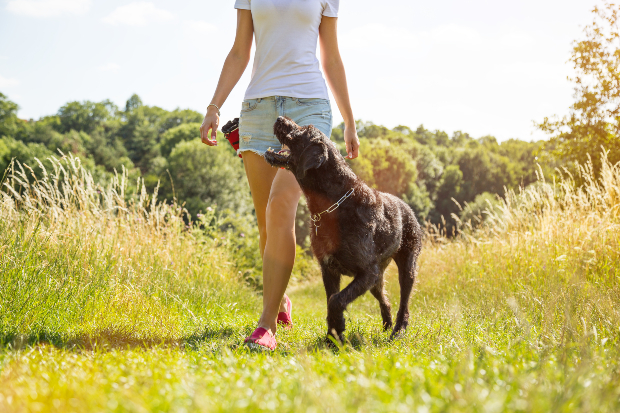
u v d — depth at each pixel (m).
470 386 1.43
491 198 41.72
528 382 1.51
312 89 3.51
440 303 5.59
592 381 1.56
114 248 5.14
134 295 4.09
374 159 50.34
